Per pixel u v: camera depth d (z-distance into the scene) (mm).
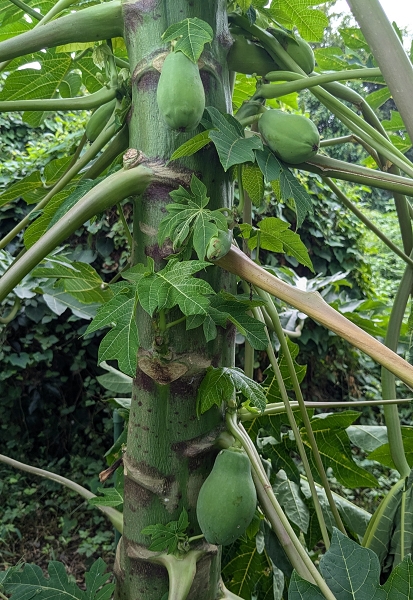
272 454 1476
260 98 959
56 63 1382
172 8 828
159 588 931
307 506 1589
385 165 1222
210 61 867
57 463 5000
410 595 722
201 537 917
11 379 4941
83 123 5574
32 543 4402
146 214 860
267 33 954
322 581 744
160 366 857
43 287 2123
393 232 8047
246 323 855
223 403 946
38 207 1069
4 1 1364
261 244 1115
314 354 5004
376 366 5301
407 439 1463
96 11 857
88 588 1009
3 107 936
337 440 1438
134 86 866
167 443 897
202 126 848
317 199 5059
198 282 714
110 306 745
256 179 991
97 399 5051
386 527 1368
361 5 666
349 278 5242
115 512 1093
